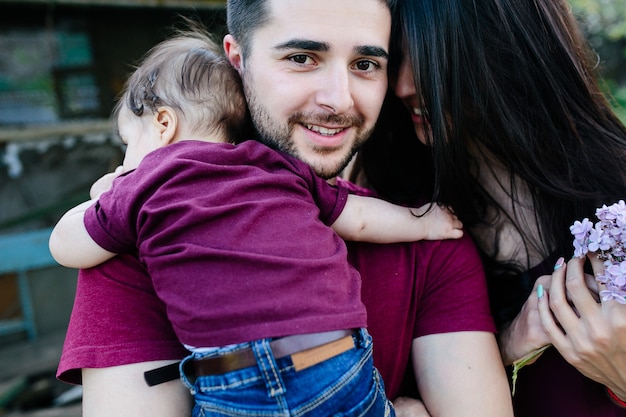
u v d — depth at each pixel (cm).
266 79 110
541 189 132
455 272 122
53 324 352
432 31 121
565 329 115
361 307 102
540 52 129
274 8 107
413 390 126
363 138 117
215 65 123
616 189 133
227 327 93
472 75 124
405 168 151
